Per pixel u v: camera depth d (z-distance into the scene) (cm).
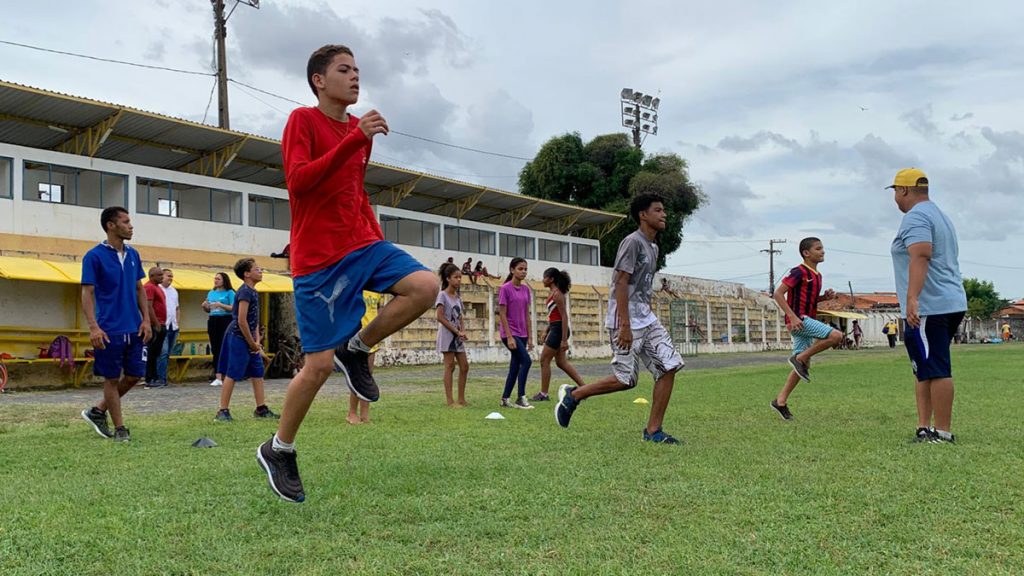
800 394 1111
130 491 434
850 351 4019
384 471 488
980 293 9206
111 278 674
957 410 852
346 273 380
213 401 1129
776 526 361
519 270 1008
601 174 4534
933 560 312
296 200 381
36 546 327
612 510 391
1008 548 327
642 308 651
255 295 862
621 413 864
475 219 3669
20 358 1562
